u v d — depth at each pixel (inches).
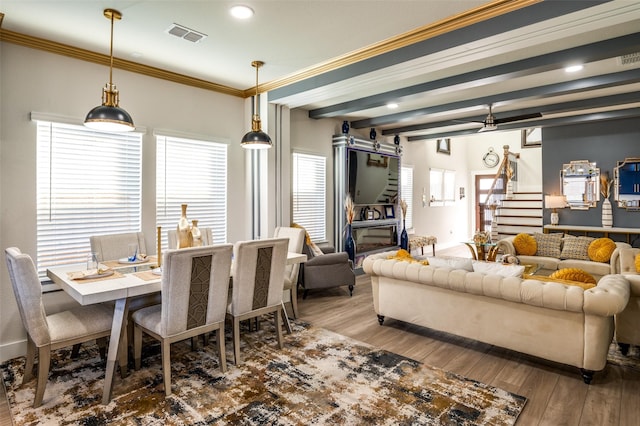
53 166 131.5
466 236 417.7
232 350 126.1
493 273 123.6
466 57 122.3
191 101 169.5
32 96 126.1
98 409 89.9
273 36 123.9
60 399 94.7
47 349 91.6
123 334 103.5
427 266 129.2
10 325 122.6
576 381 103.5
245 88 182.9
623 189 244.8
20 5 103.3
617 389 99.1
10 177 122.3
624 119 243.9
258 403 92.6
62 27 117.0
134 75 151.3
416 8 105.4
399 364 114.3
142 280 102.7
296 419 85.9
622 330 118.0
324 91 161.0
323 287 190.1
